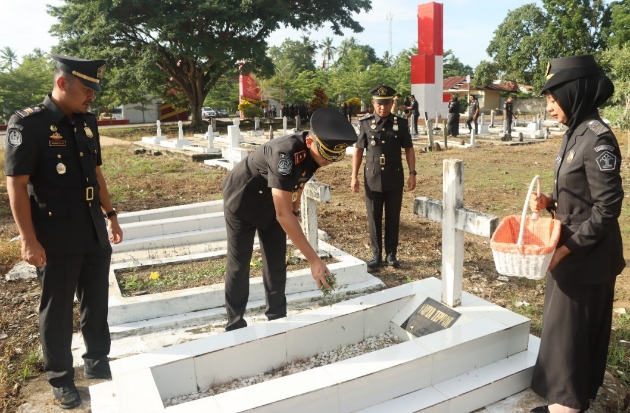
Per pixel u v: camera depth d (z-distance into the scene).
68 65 2.82
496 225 2.96
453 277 3.29
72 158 2.94
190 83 30.48
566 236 2.47
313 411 2.50
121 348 3.65
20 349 3.69
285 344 3.09
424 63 29.94
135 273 4.74
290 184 2.88
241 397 2.43
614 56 14.52
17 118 2.79
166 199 8.90
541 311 4.10
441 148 16.14
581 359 2.55
